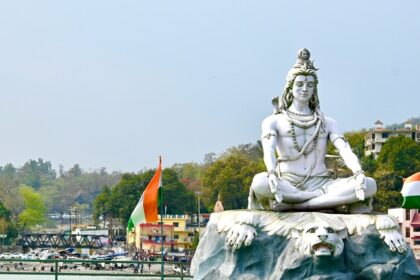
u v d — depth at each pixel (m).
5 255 125.50
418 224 87.75
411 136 139.62
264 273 28.70
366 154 128.00
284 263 28.47
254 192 29.84
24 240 144.88
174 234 122.12
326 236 27.98
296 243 28.50
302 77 30.80
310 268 28.25
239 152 137.75
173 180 134.50
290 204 29.69
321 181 30.34
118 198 146.62
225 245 29.22
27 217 161.12
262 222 29.02
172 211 132.38
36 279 54.97
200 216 127.56
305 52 31.05
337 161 30.98
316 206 29.50
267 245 28.80
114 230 154.62
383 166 110.38
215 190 121.75
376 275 28.47
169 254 112.94
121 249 128.00
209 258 29.44
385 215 29.20
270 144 30.16
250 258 28.88
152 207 39.31
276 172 29.92
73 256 125.31
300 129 30.64
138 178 147.00
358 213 29.64
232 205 120.62
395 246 28.78
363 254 28.69
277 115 31.00
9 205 165.88
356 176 29.50
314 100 31.08
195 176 167.75
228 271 28.91
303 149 30.48
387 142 115.75
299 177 30.36
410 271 28.81
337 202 29.39
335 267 28.27
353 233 28.78
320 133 30.72
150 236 120.81
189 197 133.62
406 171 110.06
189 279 44.81
